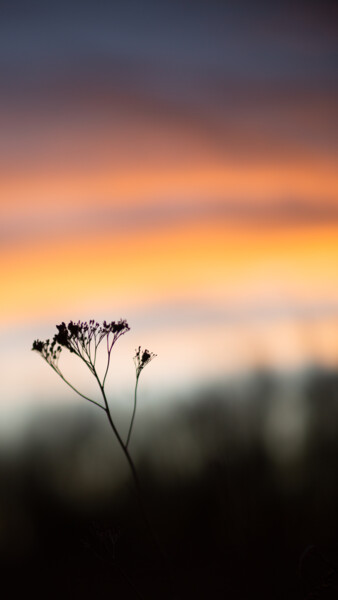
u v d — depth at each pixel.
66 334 2.64
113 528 2.55
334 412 4.26
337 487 3.45
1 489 4.46
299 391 4.70
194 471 3.84
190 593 2.57
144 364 2.70
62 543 3.98
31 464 4.72
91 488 4.30
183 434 4.21
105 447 4.66
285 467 3.77
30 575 3.90
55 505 4.23
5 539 4.19
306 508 3.29
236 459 3.70
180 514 3.48
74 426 5.21
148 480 4.06
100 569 3.62
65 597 3.45
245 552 2.78
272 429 4.29
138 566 3.32
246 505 3.10
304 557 2.53
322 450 3.90
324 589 2.34
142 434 4.48
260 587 2.54
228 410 4.38
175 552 3.12
